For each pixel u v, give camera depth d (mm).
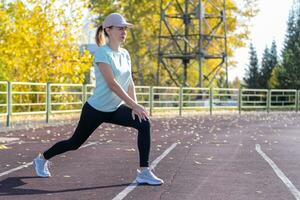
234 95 36031
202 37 38125
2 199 6473
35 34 25656
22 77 24750
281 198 6730
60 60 25828
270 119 27422
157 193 6934
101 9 48875
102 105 7395
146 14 49562
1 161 10008
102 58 7281
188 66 48562
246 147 12930
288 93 45156
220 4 50781
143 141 7477
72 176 8250
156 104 32750
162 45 49375
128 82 7656
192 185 7551
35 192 6930
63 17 26109
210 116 30562
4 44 25188
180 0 48531
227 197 6746
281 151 12062
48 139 14789
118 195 6781
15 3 25938
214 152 11781
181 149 12375
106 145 13195
